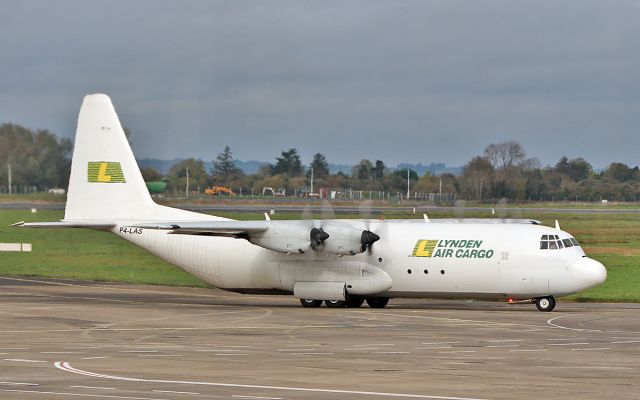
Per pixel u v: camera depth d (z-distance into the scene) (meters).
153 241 57.88
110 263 87.94
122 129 58.50
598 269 48.81
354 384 24.67
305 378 25.72
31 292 61.56
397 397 22.69
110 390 23.42
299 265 53.97
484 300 57.22
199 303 55.25
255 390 23.53
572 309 51.84
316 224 52.69
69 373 26.42
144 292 63.66
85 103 58.75
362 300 55.16
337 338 36.69
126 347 33.31
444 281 51.25
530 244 49.75
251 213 124.75
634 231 114.50
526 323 42.88
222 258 56.03
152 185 141.62
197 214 57.09
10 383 24.55
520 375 26.56
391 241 52.41
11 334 37.75
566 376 26.41
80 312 47.78
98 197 58.53
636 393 23.58
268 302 57.06
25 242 108.69
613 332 38.94
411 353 31.78
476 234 51.12
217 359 29.89
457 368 27.97
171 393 23.02
